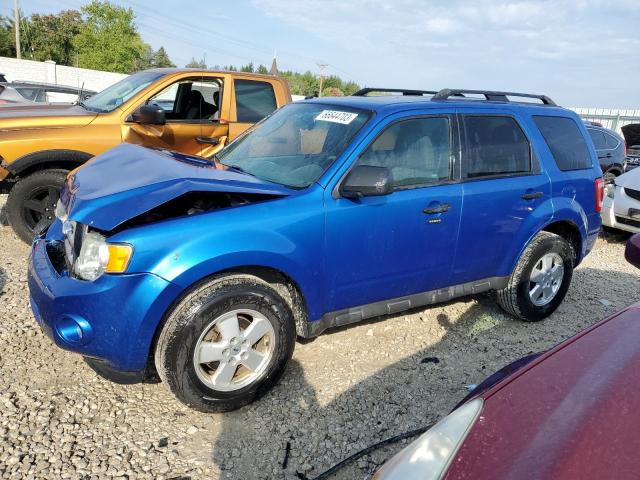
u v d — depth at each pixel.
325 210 3.28
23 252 5.38
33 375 3.38
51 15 53.94
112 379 3.00
